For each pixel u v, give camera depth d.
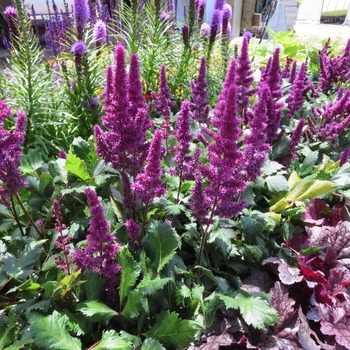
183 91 5.11
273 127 2.88
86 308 1.58
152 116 4.02
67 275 1.74
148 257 2.05
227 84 2.82
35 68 3.93
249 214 2.31
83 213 2.41
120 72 1.80
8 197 2.36
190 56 5.04
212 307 1.74
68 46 4.65
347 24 23.20
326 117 3.45
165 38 4.98
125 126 1.90
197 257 2.13
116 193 2.28
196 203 1.89
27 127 3.63
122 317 1.76
